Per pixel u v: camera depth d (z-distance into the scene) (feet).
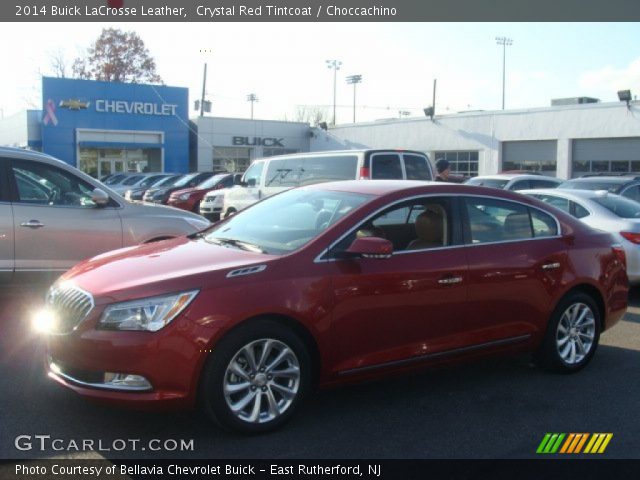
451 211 17.81
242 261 15.07
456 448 14.43
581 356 19.95
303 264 15.24
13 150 24.76
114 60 191.42
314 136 152.46
